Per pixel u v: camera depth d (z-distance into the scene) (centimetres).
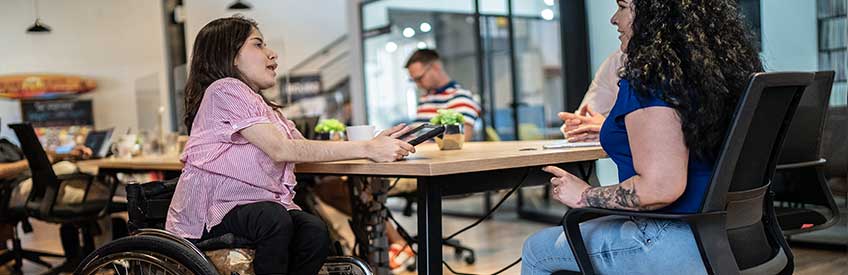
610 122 181
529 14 611
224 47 227
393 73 768
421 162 201
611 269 180
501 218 622
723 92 163
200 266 208
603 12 543
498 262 425
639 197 166
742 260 181
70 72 975
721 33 170
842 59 381
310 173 234
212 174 218
